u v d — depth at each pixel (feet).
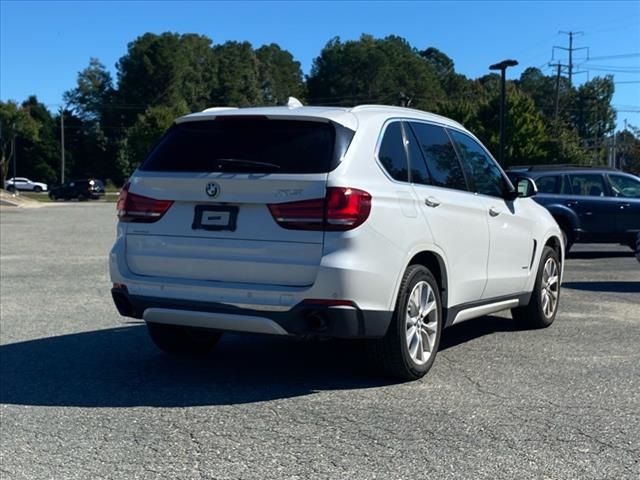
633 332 26.53
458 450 15.10
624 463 14.43
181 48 367.86
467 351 23.57
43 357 23.06
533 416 17.12
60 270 45.93
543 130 152.56
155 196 19.36
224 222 18.48
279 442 15.62
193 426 16.66
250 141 18.93
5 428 16.71
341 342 24.73
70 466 14.57
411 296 19.39
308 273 17.63
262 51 436.76
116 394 19.13
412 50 392.68
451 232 20.99
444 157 22.06
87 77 373.40
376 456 14.82
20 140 345.72
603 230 51.21
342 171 17.92
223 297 18.21
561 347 24.12
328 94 361.51
